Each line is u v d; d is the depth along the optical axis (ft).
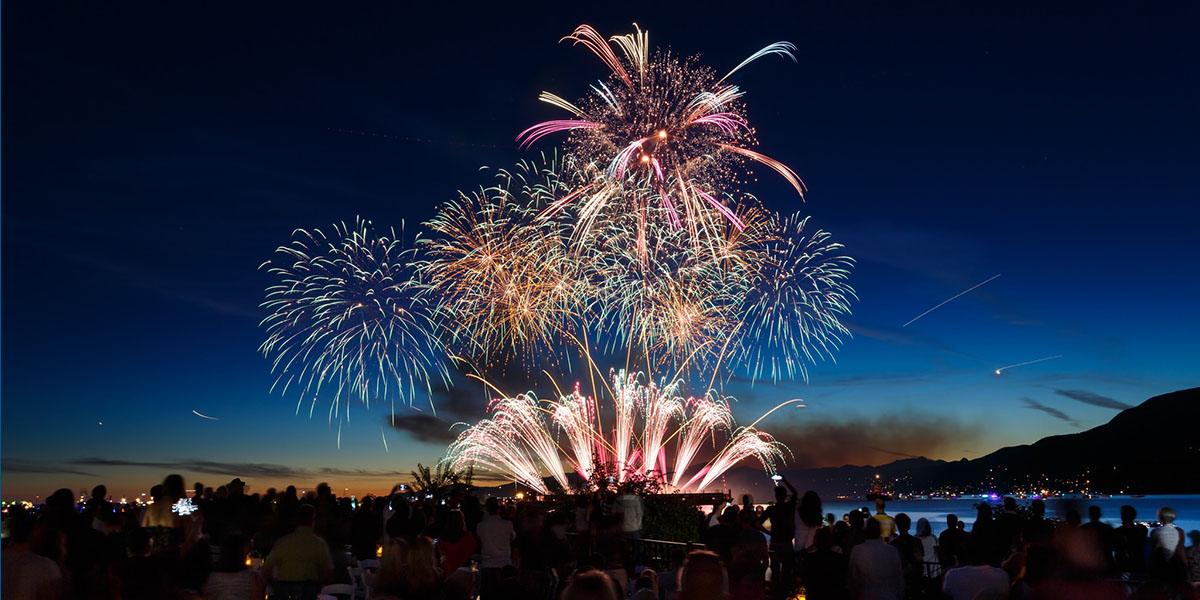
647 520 65.98
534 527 46.37
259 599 27.45
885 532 49.26
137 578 23.45
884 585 30.53
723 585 15.07
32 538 24.29
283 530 34.71
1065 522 34.09
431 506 53.52
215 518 39.75
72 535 28.48
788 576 43.96
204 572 24.52
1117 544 42.42
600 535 35.86
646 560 58.23
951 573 28.78
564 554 33.50
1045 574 21.74
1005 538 33.53
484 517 43.83
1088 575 18.07
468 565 42.80
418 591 24.25
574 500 68.03
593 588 13.53
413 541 24.94
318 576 33.40
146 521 41.19
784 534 44.98
